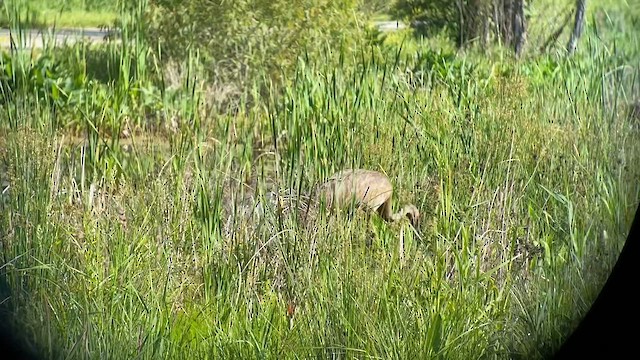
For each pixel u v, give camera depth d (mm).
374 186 9344
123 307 7656
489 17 19125
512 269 8383
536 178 9914
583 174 9727
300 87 12141
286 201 8945
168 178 9258
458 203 9297
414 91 12156
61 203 8789
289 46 15391
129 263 8188
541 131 10430
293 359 7441
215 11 15648
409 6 21484
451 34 20531
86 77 14531
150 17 16078
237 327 7750
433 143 10688
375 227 8766
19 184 8695
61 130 10820
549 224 9328
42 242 8281
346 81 12352
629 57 12562
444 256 8172
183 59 15922
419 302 7738
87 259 8188
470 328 7535
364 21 16141
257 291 8250
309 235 8352
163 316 7777
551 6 21078
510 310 7898
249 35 15375
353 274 7750
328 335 7473
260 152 10969
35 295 7957
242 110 11656
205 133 10727
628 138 10102
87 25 19984
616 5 15438
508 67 14672
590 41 13328
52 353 7578
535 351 7844
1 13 13891
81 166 9656
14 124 9352
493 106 11180
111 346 7453
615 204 9172
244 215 8938
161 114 13406
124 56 15625
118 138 10688
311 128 10516
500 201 9078
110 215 8812
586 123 10516
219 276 8258
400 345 7328
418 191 10039
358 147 10539
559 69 14109
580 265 8492
